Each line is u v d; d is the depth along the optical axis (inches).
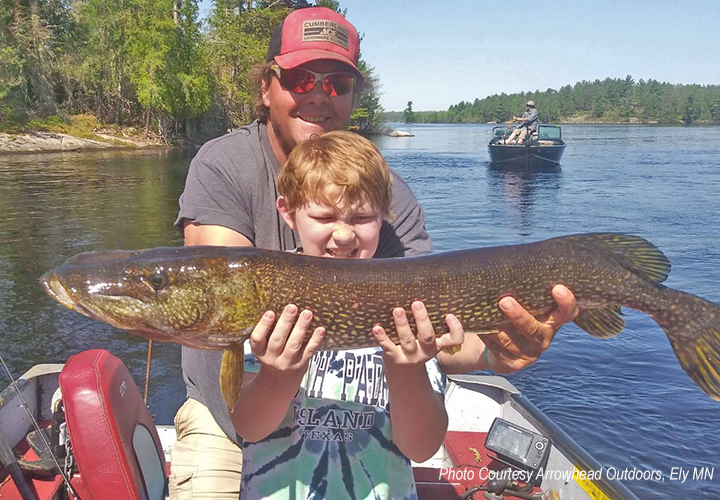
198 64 666.2
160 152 570.3
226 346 34.8
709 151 630.5
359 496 34.9
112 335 108.3
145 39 638.5
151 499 41.8
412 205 43.6
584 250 36.6
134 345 104.9
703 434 81.5
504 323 35.9
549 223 220.2
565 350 106.4
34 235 187.8
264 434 33.9
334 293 33.7
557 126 458.6
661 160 512.4
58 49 637.3
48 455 46.9
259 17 719.1
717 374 37.4
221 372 34.0
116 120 673.6
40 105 625.6
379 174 34.9
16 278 140.1
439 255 35.6
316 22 43.0
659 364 101.2
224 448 42.8
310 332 33.9
